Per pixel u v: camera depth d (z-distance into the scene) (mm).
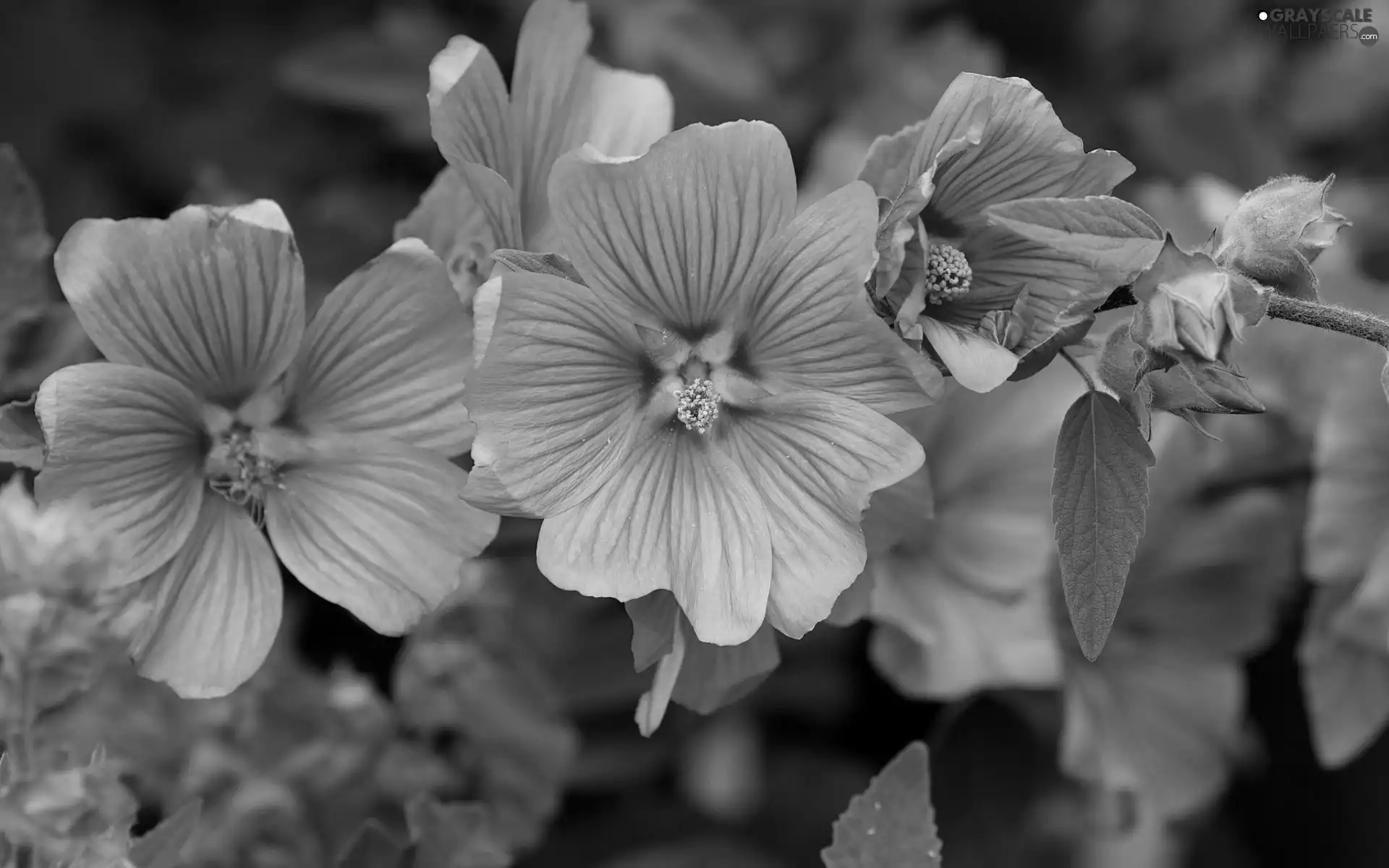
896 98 764
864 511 586
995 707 726
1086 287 566
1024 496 670
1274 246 565
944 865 717
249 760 654
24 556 546
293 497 590
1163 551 693
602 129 602
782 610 569
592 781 748
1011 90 560
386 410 587
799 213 576
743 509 575
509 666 688
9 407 578
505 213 580
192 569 587
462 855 635
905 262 559
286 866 654
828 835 759
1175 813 710
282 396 590
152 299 573
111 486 573
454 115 575
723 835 765
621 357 574
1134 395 559
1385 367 564
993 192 571
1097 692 703
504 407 558
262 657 585
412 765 672
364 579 585
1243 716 752
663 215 564
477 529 584
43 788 547
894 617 661
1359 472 668
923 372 557
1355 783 761
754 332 578
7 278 642
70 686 548
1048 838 750
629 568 567
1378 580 667
